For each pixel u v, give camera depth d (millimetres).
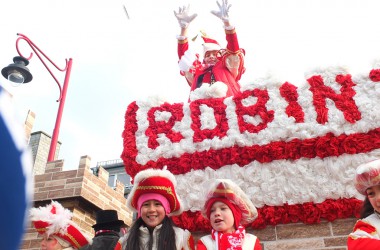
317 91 3766
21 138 446
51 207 3982
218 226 2887
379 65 3738
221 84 4277
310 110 3689
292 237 3426
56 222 3787
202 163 3809
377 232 2436
